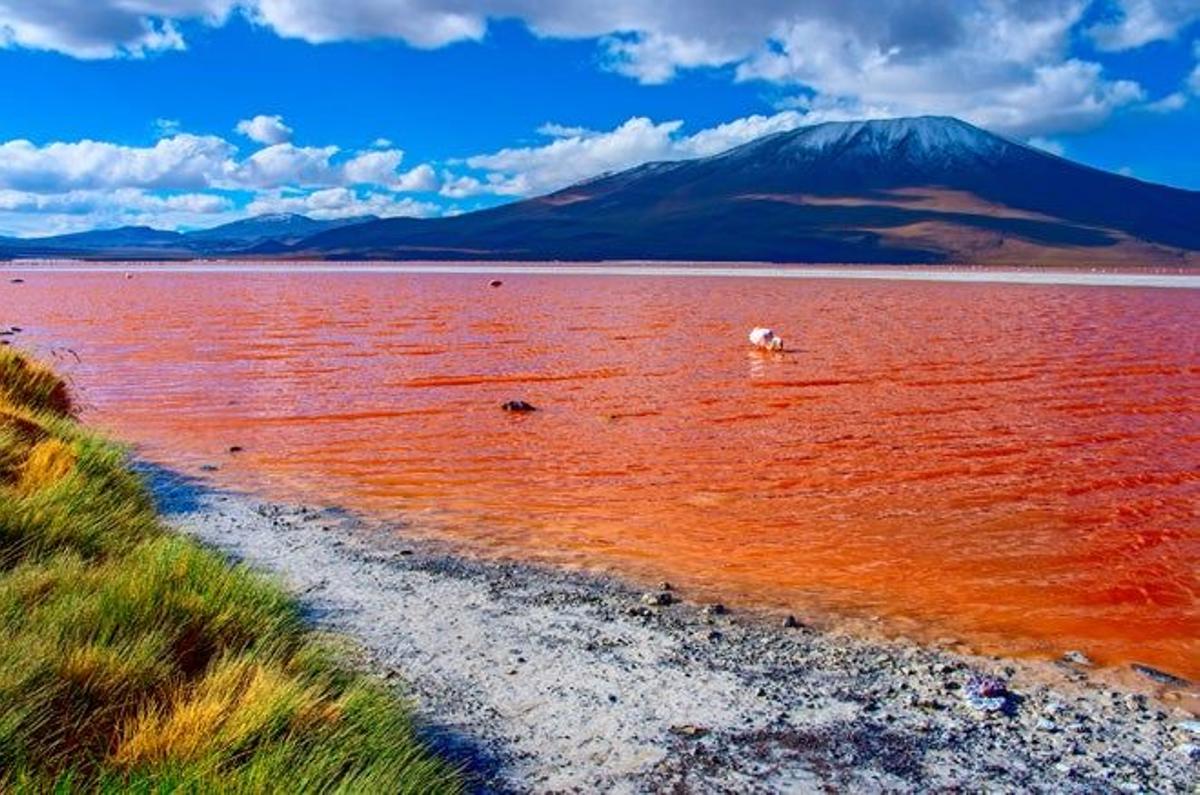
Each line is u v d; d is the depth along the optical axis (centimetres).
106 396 2242
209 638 654
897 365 2867
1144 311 5319
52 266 19712
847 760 617
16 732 482
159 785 445
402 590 944
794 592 976
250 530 1160
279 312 5050
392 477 1497
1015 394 2325
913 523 1242
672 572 1036
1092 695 730
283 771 486
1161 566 1066
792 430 1886
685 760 611
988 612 923
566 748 622
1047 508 1316
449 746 617
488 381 2545
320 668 657
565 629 848
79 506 922
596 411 2103
